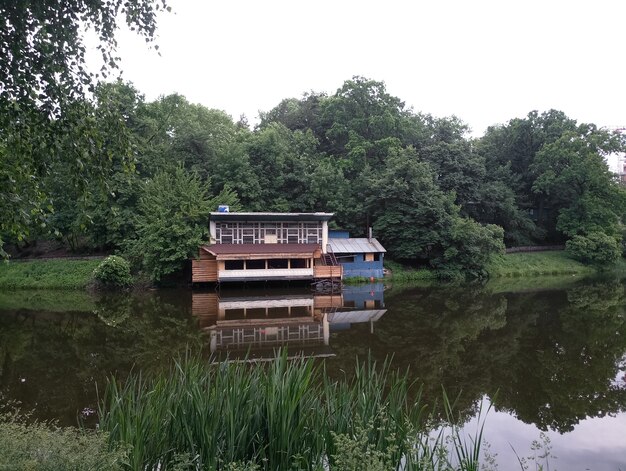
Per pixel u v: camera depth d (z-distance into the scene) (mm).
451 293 29766
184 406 5953
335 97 50031
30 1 5195
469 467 5531
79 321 20438
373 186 38875
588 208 46469
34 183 5699
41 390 11320
